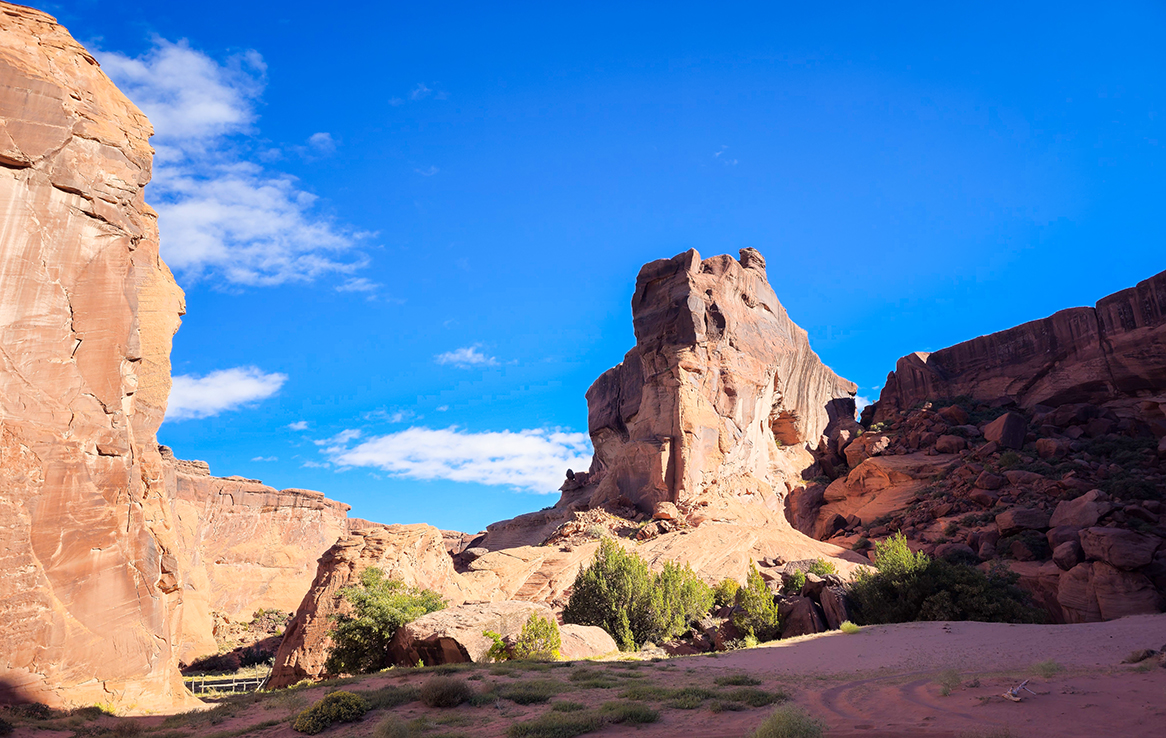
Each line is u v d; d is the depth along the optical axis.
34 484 18.97
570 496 94.44
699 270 72.00
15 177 20.44
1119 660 17.08
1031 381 70.44
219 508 109.31
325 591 37.34
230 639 78.25
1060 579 36.69
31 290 20.11
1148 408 60.25
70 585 19.02
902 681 15.99
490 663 22.83
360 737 13.29
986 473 52.97
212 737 14.09
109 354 21.42
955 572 30.80
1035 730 10.27
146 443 23.34
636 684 17.42
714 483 63.56
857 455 70.94
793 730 10.42
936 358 82.25
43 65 21.73
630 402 90.50
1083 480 49.38
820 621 30.44
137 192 23.50
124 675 19.39
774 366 76.06
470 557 59.56
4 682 17.05
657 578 35.94
